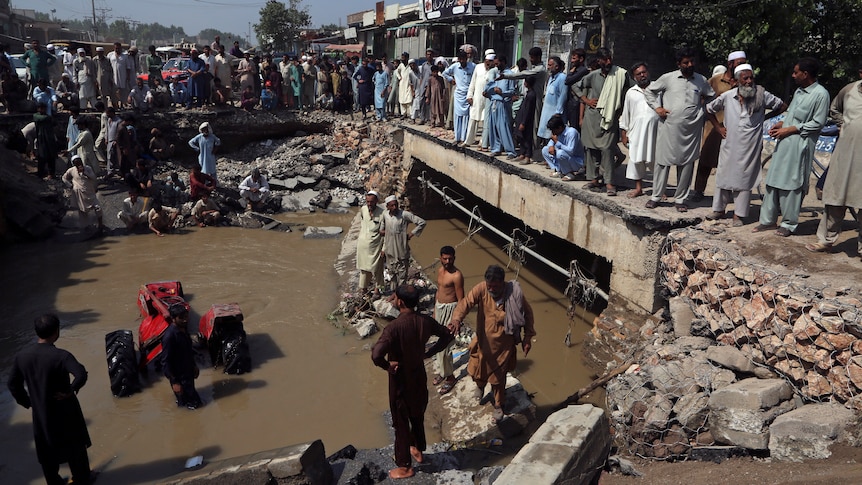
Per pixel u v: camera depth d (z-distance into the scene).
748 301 5.64
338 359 8.38
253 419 6.98
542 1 15.84
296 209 16.23
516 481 4.05
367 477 5.18
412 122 16.52
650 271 6.87
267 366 8.14
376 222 9.51
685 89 6.84
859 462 4.10
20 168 14.77
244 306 9.98
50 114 15.98
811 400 4.98
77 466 5.64
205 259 12.17
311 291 10.68
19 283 10.79
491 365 6.20
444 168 13.09
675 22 16.59
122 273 11.32
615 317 7.49
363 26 32.09
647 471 5.02
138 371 7.85
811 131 5.80
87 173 13.14
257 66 20.44
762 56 15.55
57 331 5.37
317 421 6.96
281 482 5.01
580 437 4.54
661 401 5.50
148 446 6.45
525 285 11.09
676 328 6.37
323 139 19.55
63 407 5.36
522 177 9.57
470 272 11.70
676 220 6.78
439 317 7.09
